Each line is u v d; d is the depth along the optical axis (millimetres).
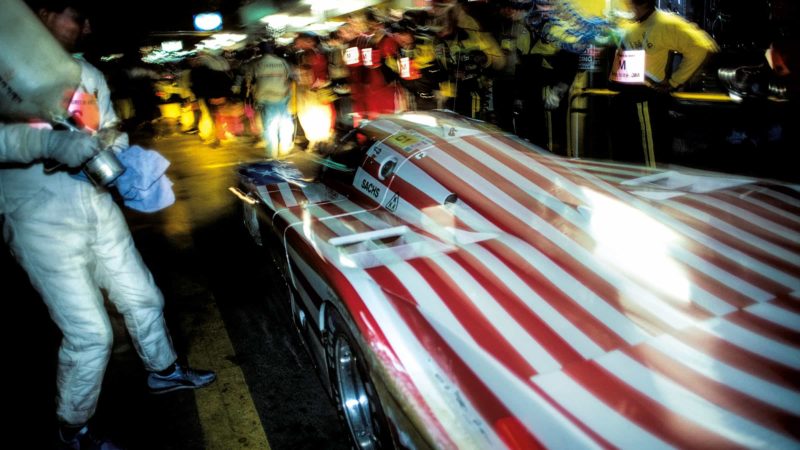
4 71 1392
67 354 1848
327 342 1904
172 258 4059
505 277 1643
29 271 1771
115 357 2768
